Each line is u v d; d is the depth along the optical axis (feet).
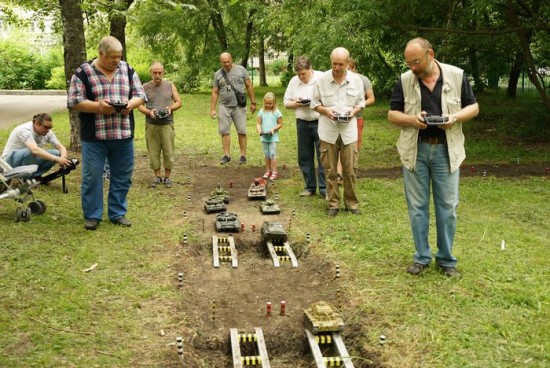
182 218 25.27
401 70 65.10
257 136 49.67
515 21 40.45
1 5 80.69
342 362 13.91
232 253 20.92
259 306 17.13
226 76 36.68
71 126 40.06
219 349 14.94
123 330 14.83
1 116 65.26
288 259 20.89
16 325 14.76
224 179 33.65
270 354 14.96
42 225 22.93
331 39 37.45
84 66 21.79
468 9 36.58
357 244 21.53
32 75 108.99
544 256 19.85
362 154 41.70
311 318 15.07
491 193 28.86
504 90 90.89
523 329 14.75
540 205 26.71
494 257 19.76
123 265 19.22
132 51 116.98
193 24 99.30
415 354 13.73
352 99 24.32
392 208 26.25
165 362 13.44
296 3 45.88
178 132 51.72
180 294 17.22
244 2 90.07
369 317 15.67
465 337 14.34
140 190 30.14
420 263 18.65
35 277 17.81
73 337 14.33
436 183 17.75
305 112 27.63
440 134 17.34
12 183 25.09
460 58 53.78
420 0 38.50
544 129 49.78
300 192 29.63
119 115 22.44
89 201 22.76
